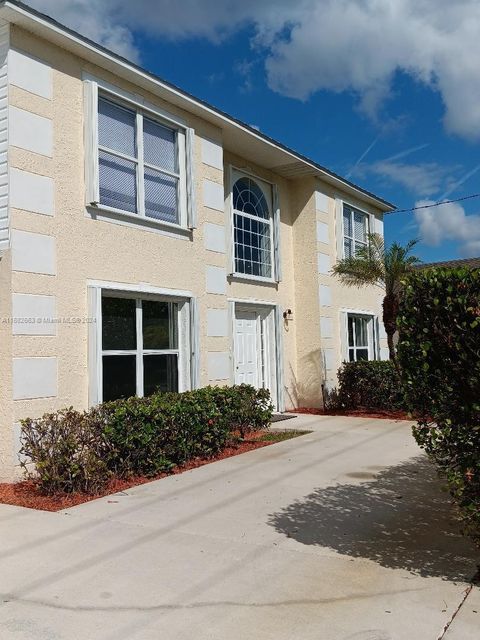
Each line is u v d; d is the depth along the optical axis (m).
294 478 7.42
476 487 4.15
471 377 4.02
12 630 3.59
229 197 12.58
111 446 7.15
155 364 9.66
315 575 4.36
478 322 3.89
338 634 3.49
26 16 7.44
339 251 15.58
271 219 14.11
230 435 9.49
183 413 8.09
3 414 7.26
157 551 4.90
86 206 8.41
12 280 7.34
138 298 9.33
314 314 14.65
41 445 6.79
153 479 7.52
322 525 5.54
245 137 11.98
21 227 7.50
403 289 4.50
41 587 4.20
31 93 7.77
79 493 6.73
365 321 17.34
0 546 5.05
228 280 12.52
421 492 6.65
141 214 9.37
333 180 15.17
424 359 4.23
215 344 10.92
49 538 5.25
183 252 10.27
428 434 4.50
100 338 8.35
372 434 10.80
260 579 4.30
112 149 9.03
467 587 4.11
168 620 3.69
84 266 8.33
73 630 3.58
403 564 4.56
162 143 10.12
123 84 9.17
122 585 4.22
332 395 14.70
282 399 13.75
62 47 8.20
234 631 3.55
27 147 7.66
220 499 6.50
